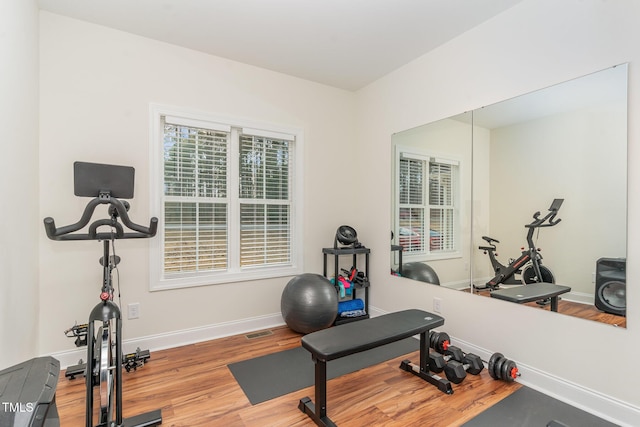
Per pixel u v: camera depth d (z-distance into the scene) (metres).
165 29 2.52
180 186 2.84
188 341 2.82
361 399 1.97
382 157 3.43
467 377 2.25
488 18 2.38
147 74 2.64
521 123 2.22
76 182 1.84
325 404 1.76
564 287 2.00
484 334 2.46
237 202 3.12
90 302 2.42
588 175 1.89
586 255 1.90
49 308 2.28
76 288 2.38
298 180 3.44
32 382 0.90
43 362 1.01
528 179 2.19
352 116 3.79
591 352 1.86
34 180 2.11
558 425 1.51
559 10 2.00
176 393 2.04
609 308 1.79
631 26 1.71
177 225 2.82
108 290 1.85
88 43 2.42
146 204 2.64
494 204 2.40
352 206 3.78
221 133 3.04
